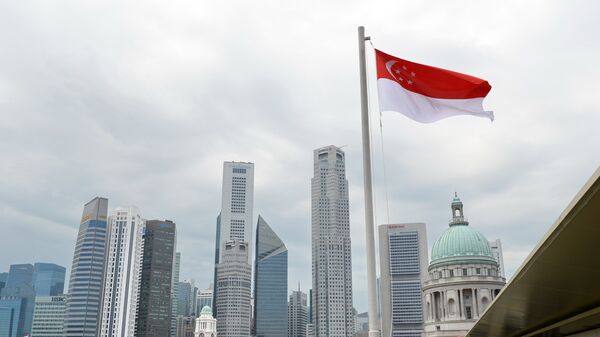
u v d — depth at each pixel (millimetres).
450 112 33438
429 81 33625
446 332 179500
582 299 27391
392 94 33281
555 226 17922
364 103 30219
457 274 186125
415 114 33312
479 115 33281
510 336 51750
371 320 26906
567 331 39531
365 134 29656
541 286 25734
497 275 187625
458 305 181875
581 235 18219
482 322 41781
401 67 33812
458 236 192375
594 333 34750
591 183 14703
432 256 197500
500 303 31609
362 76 30766
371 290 27281
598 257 20281
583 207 16031
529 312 33688
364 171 29047
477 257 186625
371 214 28328
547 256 20750
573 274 22734
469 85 33219
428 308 189625
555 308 30906
